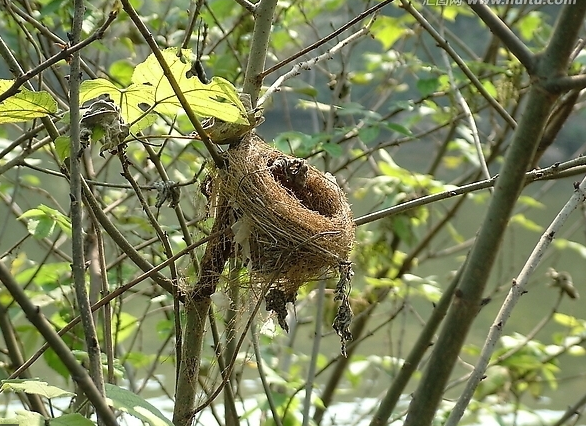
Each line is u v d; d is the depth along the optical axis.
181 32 3.95
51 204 5.65
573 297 3.92
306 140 3.85
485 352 3.47
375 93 4.66
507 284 5.08
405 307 3.98
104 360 3.65
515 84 3.93
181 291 3.53
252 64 3.54
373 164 4.75
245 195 3.49
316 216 3.51
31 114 3.43
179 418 3.52
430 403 3.37
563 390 5.60
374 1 4.64
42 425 3.37
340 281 3.50
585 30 4.14
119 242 3.53
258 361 3.65
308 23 4.00
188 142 3.86
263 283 3.49
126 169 3.48
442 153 4.38
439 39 3.64
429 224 4.76
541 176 3.54
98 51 3.95
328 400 4.11
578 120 11.30
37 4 3.86
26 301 3.28
